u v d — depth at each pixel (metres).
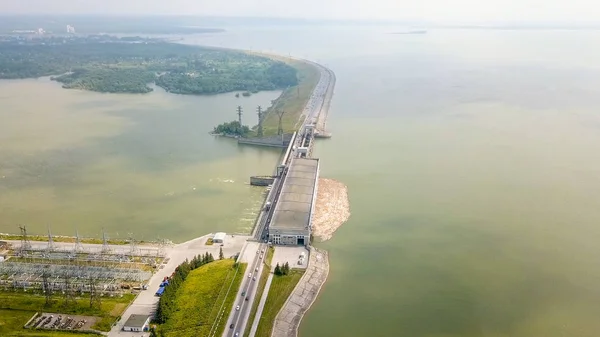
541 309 171.25
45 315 162.88
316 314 169.12
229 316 162.12
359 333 159.62
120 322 159.88
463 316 167.75
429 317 167.38
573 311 170.00
